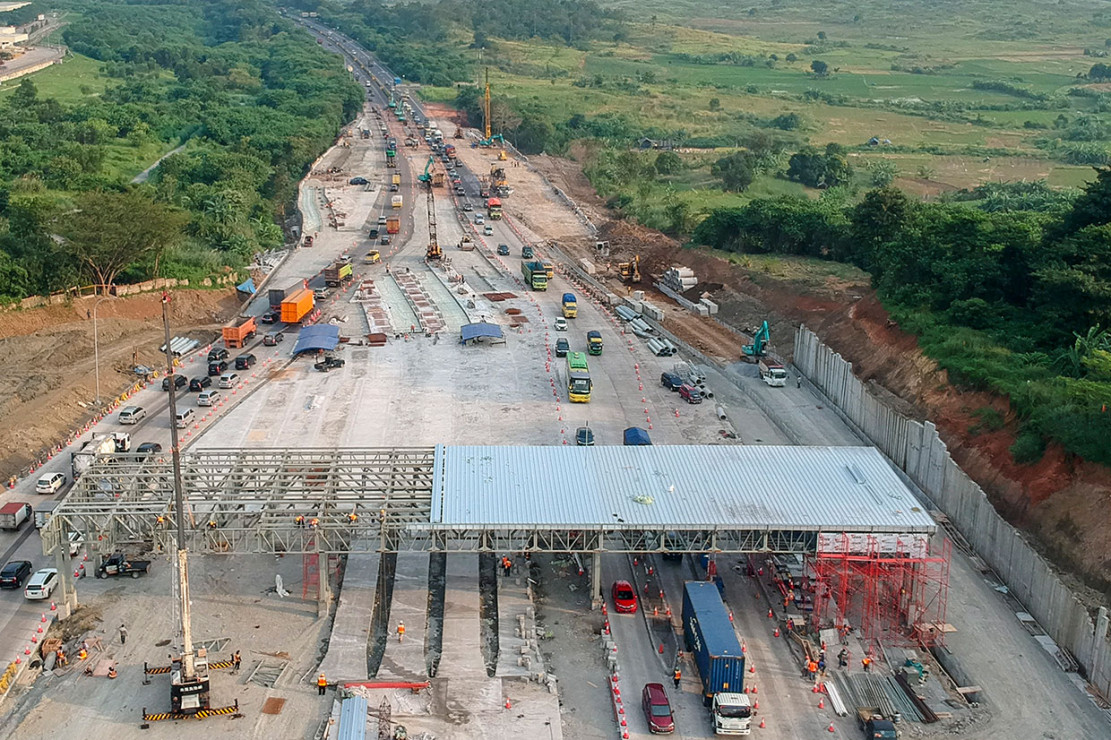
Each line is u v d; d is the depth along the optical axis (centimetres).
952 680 7775
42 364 13838
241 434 11969
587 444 11600
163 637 8100
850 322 14812
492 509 8444
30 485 10506
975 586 9062
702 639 7456
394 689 7475
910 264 14575
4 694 7400
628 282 19275
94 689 7494
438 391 13462
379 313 16850
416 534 8825
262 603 8588
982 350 12012
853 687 7650
